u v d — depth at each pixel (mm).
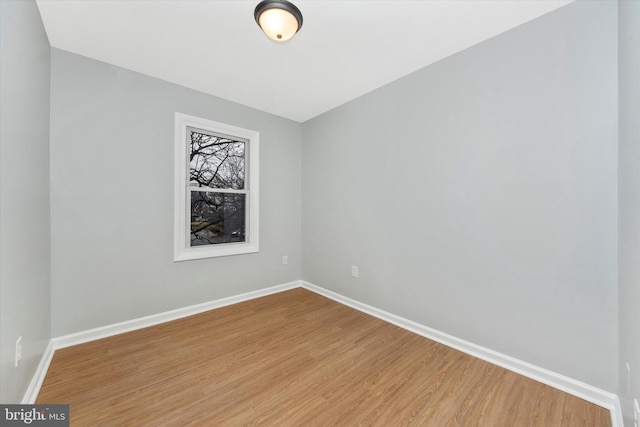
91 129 2158
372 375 1758
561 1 1563
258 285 3271
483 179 1946
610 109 1451
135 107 2373
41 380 1638
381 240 2676
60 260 2031
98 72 2191
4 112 1155
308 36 1906
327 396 1562
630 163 1206
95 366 1819
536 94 1697
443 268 2186
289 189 3564
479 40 1934
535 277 1722
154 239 2494
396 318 2527
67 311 2066
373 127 2740
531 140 1723
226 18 1734
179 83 2596
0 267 1116
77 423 1345
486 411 1455
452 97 2113
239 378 1717
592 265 1517
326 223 3309
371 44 1993
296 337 2266
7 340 1185
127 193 2338
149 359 1915
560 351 1629
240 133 3086
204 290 2820
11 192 1235
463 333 2066
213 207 2959
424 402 1521
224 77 2488
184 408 1456
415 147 2371
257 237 3236
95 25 1786
